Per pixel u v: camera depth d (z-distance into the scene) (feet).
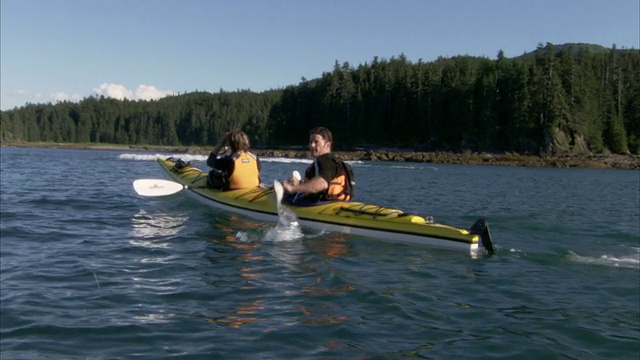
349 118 257.75
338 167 25.38
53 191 41.98
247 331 12.48
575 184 80.43
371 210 24.20
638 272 19.47
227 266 18.24
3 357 10.98
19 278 16.69
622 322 14.11
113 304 14.26
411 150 228.02
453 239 21.59
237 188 30.89
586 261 20.98
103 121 412.36
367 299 15.06
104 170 76.95
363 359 11.16
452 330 13.07
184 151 232.53
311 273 17.53
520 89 212.23
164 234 23.80
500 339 12.60
